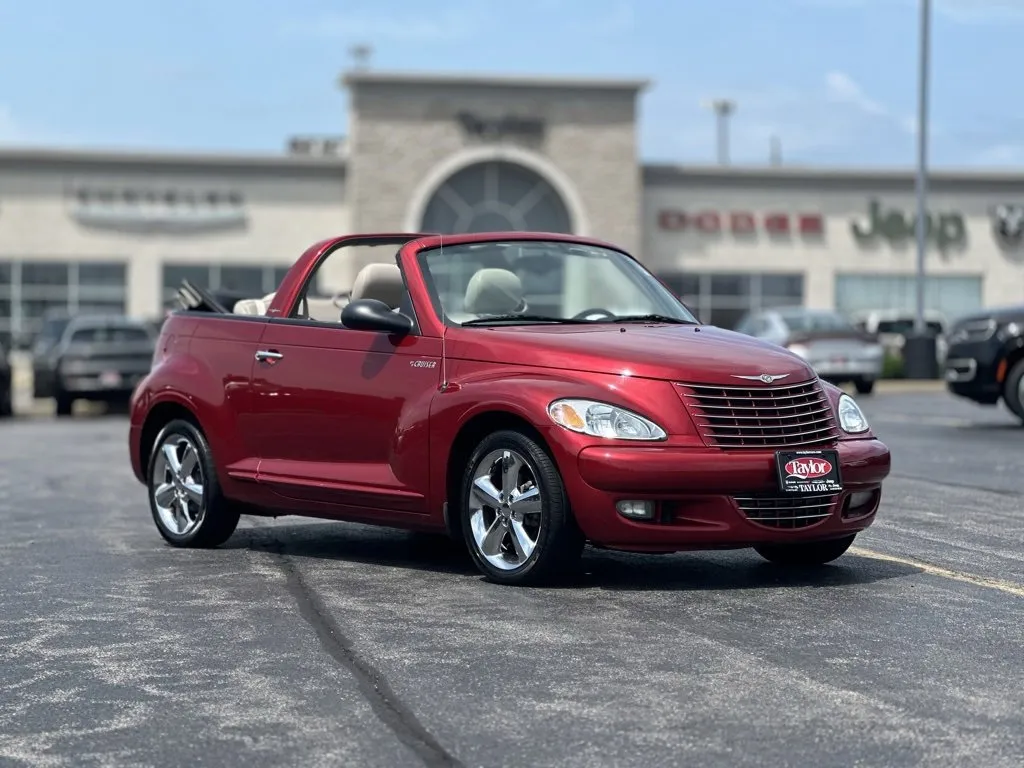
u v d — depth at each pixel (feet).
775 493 22.41
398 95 151.64
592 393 22.39
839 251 160.04
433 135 152.35
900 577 24.00
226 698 16.81
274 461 26.99
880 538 28.30
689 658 18.25
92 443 60.64
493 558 23.45
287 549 28.27
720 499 22.17
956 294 161.79
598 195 154.71
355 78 150.41
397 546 28.45
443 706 16.24
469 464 23.61
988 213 161.48
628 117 154.71
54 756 14.76
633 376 22.44
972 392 56.70
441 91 152.35
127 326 87.61
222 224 151.53
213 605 22.38
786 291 160.04
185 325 29.48
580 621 20.56
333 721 15.78
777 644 19.02
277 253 152.35
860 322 133.39
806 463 22.57
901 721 15.39
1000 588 22.97
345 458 25.68
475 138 153.07
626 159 154.92
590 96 154.30
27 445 59.41
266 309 28.73
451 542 28.94
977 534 28.81
